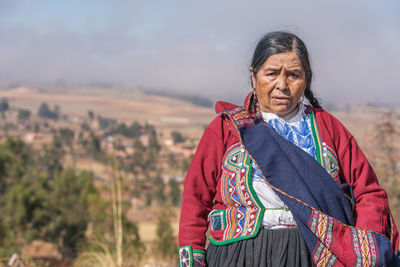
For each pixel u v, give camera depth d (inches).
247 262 60.7
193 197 66.1
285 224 61.6
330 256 59.5
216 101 69.9
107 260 191.3
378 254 58.7
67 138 7534.5
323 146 63.9
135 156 5885.8
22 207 1278.3
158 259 201.9
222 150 66.2
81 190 1571.1
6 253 336.8
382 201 62.8
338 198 61.1
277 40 62.8
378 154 201.5
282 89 62.3
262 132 64.0
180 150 7490.2
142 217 2618.1
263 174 61.6
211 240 65.6
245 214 62.8
